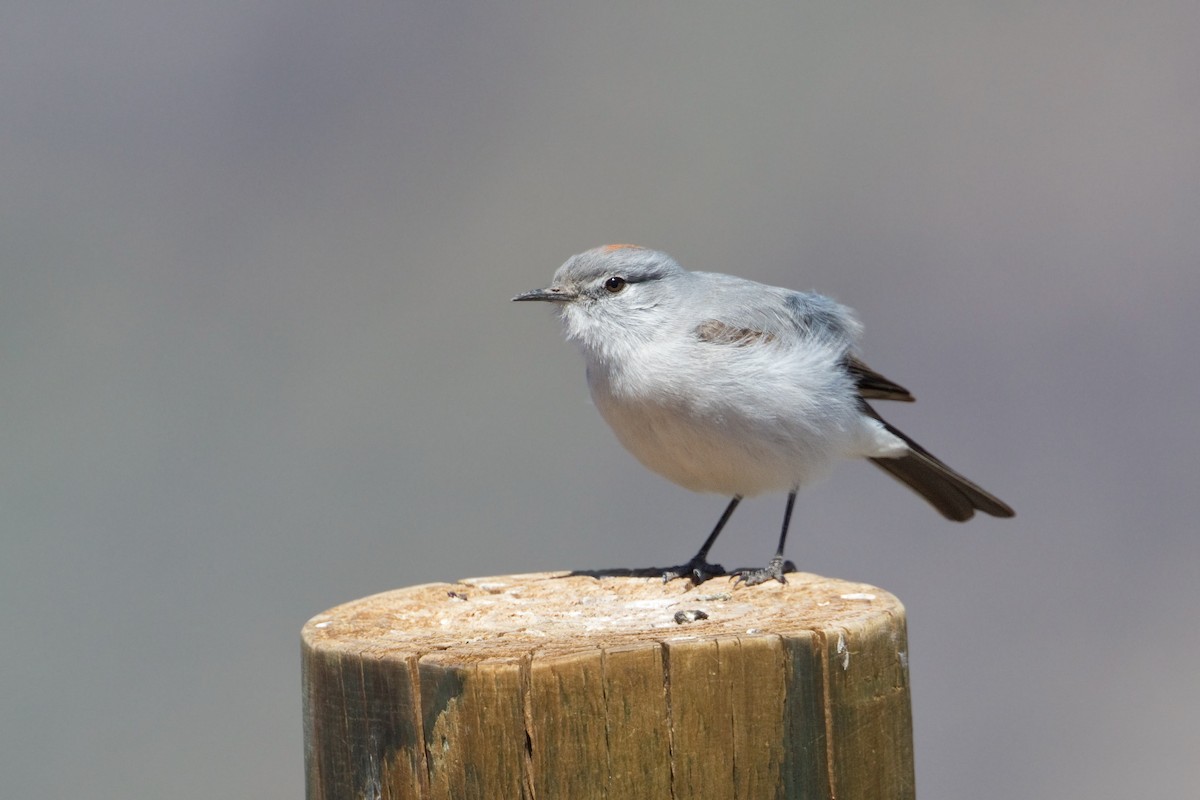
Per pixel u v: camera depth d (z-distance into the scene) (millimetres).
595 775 7234
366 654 7570
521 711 7188
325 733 7832
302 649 8328
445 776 7312
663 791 7301
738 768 7402
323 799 7887
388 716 7469
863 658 7887
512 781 7203
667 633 7863
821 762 7609
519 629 8883
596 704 7238
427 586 10312
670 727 7301
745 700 7414
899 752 8125
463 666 7242
